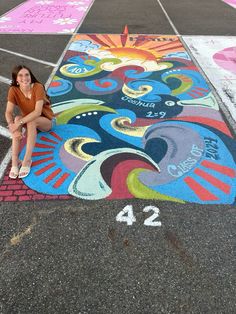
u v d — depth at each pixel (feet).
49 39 27.04
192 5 39.86
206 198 11.26
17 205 10.98
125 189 11.55
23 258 9.30
